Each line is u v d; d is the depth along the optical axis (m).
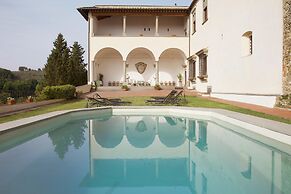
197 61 21.91
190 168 5.10
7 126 7.56
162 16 26.72
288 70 11.14
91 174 4.69
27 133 8.20
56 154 6.06
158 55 24.81
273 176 4.62
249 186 4.14
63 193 3.84
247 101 14.26
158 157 5.92
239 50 15.04
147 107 13.08
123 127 9.78
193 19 23.88
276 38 11.85
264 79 12.73
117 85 26.91
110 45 24.55
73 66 30.19
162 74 27.69
